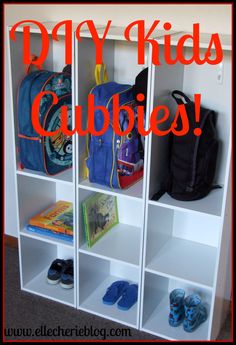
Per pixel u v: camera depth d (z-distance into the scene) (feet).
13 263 8.58
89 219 7.05
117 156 6.41
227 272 6.91
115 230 7.64
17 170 7.23
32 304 7.52
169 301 7.50
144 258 6.61
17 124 7.07
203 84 6.61
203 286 6.32
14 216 8.96
